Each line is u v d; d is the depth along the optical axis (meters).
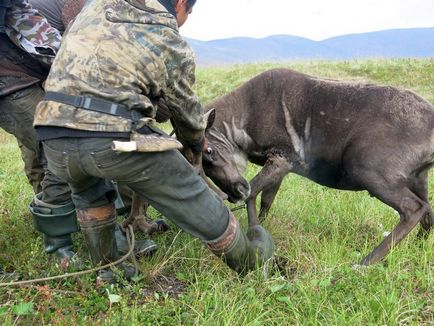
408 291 3.01
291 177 5.90
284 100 4.06
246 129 4.18
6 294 2.97
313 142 3.97
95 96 2.50
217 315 2.69
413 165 3.64
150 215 4.47
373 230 4.27
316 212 4.63
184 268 3.44
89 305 2.82
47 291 2.79
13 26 3.00
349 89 3.87
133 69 2.51
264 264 3.17
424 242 3.67
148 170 2.59
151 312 2.77
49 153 2.65
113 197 3.05
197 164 3.26
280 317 2.70
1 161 6.77
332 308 2.72
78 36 2.55
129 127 2.50
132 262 3.48
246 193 3.93
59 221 3.30
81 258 3.45
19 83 3.11
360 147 3.68
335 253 3.54
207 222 2.79
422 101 3.72
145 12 2.55
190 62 2.67
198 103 2.86
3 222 4.05
